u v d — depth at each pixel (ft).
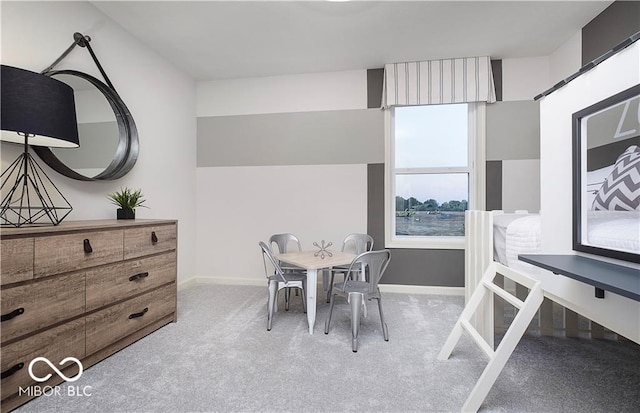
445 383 5.17
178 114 10.89
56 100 5.24
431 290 10.64
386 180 10.87
